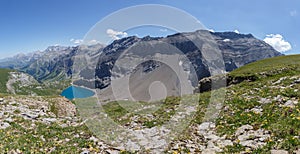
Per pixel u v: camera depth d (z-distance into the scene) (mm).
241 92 27000
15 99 27516
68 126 20453
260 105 20000
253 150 12516
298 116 14688
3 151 12688
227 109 21469
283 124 14273
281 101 19094
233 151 13055
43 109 25922
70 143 15586
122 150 14297
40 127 19312
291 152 11156
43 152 13641
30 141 15164
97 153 13938
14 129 17672
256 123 16172
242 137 14688
